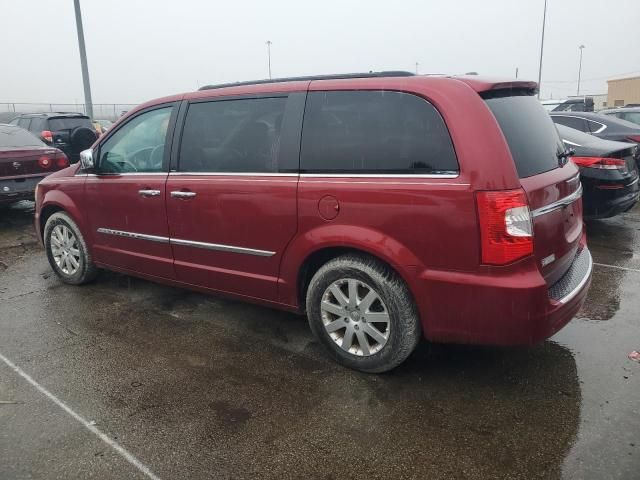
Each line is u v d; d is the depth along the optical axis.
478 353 3.45
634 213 7.62
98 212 4.47
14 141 7.63
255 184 3.39
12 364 3.46
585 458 2.46
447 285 2.79
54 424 2.81
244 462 2.50
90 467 2.49
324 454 2.54
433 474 2.40
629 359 3.36
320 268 3.26
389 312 3.02
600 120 8.26
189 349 3.64
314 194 3.13
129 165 4.22
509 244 2.65
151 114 4.09
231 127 3.59
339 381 3.17
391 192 2.87
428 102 2.84
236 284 3.68
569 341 3.61
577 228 3.44
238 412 2.89
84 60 15.68
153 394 3.09
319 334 3.38
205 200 3.65
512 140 2.85
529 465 2.43
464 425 2.73
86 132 12.52
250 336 3.82
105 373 3.33
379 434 2.68
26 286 4.97
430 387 3.08
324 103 3.20
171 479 2.41
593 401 2.91
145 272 4.30
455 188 2.70
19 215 8.23
